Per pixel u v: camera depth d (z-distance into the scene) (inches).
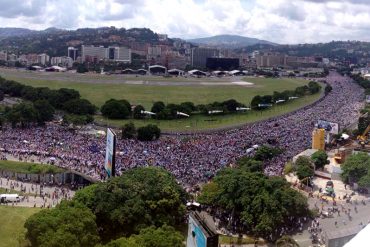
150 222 6505.9
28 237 5762.8
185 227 6879.9
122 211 6432.1
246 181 7372.1
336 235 6717.5
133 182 6953.7
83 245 5674.2
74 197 6845.5
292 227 7170.3
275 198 7081.7
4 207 7445.9
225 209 7362.2
